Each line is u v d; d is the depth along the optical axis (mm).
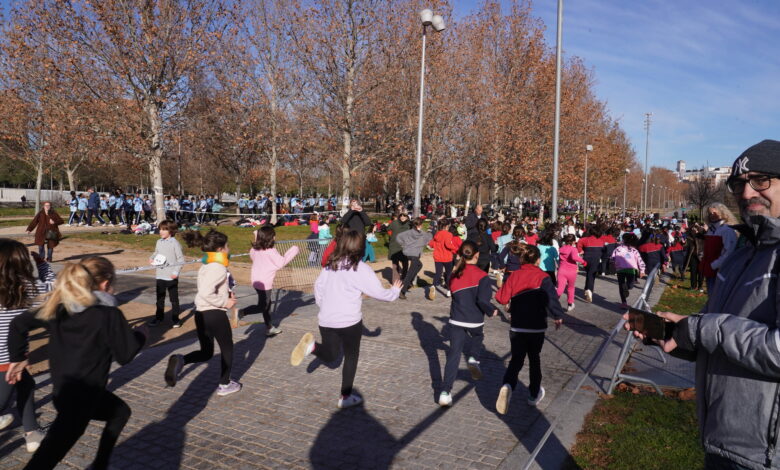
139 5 20250
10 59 20891
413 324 8797
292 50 25109
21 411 4129
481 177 38125
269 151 28812
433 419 4910
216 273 5258
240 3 22641
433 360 6781
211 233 5359
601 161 49125
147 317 8906
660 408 5133
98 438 4449
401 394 5555
